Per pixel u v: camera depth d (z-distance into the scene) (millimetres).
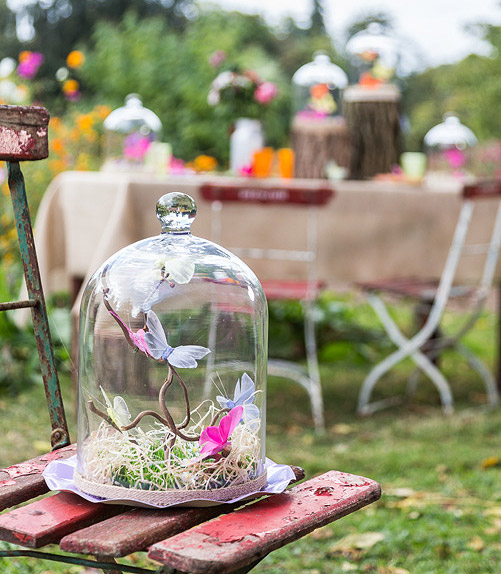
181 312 1441
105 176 3875
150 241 1557
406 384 4777
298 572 2430
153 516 1332
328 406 4309
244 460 1430
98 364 1461
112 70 11906
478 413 4195
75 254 3840
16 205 1707
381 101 4594
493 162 6832
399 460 3404
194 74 11578
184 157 11156
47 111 1716
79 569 2340
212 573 1158
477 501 3008
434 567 2465
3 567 2305
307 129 4426
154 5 16750
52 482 1458
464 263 4285
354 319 6047
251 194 3648
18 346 4258
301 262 3904
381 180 4316
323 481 1523
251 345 1509
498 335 4688
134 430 1409
